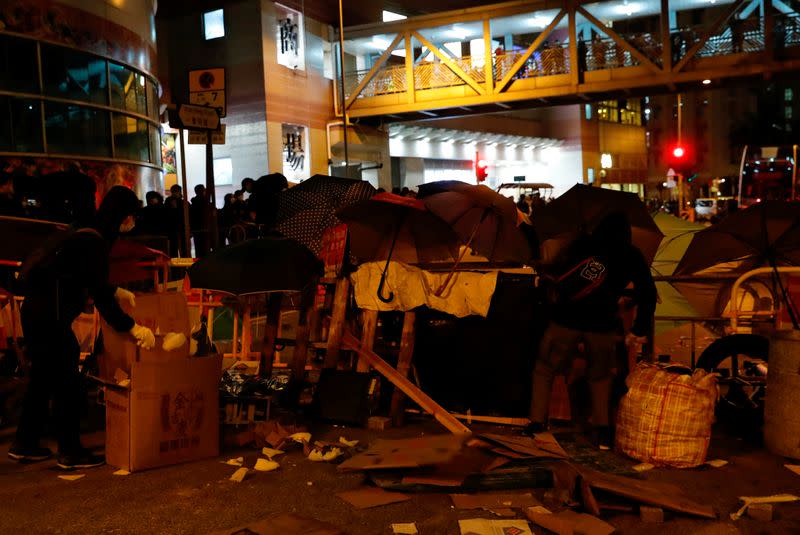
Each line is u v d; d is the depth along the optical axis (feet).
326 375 20.45
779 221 20.39
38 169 49.98
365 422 19.66
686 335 30.83
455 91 98.27
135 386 15.61
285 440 17.58
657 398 16.08
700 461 16.06
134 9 61.46
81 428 19.34
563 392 19.81
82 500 14.23
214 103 33.09
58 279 15.60
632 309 19.72
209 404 16.81
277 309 21.81
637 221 21.88
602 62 93.61
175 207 46.03
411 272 20.24
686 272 22.06
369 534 12.77
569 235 21.94
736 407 19.53
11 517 13.39
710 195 212.64
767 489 14.82
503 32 106.01
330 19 104.99
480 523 13.02
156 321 17.76
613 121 196.85
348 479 15.49
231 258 18.65
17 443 16.31
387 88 103.04
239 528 12.66
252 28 92.48
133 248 24.00
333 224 21.93
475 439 16.14
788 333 16.56
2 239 22.53
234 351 26.78
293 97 97.35
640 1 95.35
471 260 20.71
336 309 20.90
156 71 68.28
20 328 23.44
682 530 12.93
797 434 16.40
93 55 55.42
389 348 22.41
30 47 49.85
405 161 128.57
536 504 13.89
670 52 89.04
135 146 61.21
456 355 20.29
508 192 151.33
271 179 29.07
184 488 14.90
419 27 99.71
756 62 86.38
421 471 15.08
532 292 19.60
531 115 172.45
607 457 16.58
